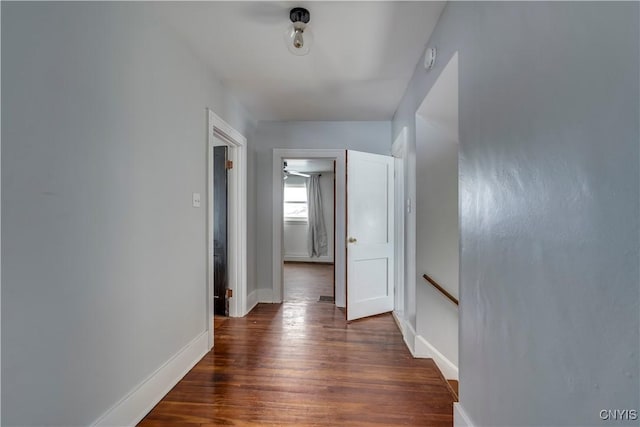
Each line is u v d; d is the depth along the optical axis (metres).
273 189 4.09
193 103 2.32
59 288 1.23
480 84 1.33
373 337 2.92
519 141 1.02
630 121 0.62
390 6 1.79
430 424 1.67
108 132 1.49
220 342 2.77
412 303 2.67
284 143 4.08
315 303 4.10
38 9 1.14
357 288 3.47
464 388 1.49
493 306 1.20
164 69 1.95
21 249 1.09
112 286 1.51
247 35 2.10
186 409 1.80
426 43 2.18
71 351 1.29
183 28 2.02
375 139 4.02
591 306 0.72
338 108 3.55
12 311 1.07
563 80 0.81
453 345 2.56
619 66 0.64
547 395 0.88
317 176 8.27
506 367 1.11
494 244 1.19
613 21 0.66
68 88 1.27
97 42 1.42
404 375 2.20
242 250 3.50
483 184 1.30
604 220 0.69
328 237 8.25
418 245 2.57
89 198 1.38
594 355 0.72
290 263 8.23
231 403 1.86
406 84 2.88
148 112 1.79
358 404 1.85
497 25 1.18
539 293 0.91
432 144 2.59
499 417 1.16
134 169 1.67
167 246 1.99
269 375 2.19
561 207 0.82
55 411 1.22
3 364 1.04
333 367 2.31
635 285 0.62
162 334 1.93
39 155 1.15
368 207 3.59
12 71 1.06
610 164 0.67
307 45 1.91
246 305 3.61
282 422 1.69
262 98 3.24
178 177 2.12
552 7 0.85
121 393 1.57
